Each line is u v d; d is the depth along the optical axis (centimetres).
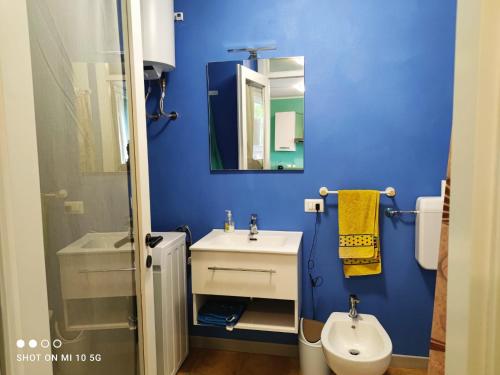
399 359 225
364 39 213
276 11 222
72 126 110
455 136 61
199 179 241
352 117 219
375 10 211
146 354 147
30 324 81
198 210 243
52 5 101
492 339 53
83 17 116
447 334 65
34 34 94
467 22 56
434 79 208
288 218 233
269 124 229
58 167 103
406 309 223
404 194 217
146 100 242
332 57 218
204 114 237
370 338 202
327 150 224
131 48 138
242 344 245
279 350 240
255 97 229
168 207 246
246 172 236
